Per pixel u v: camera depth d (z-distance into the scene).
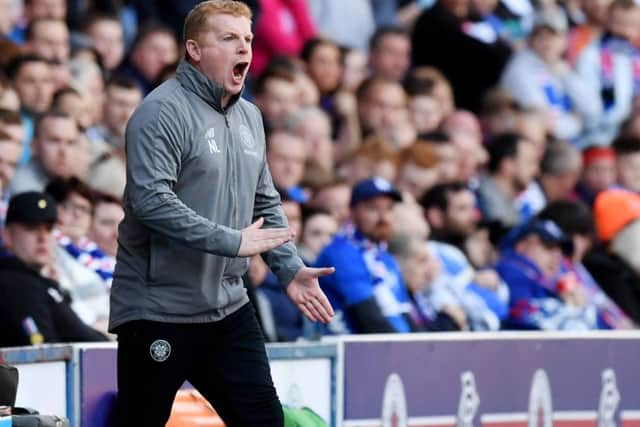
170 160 16.58
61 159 26.97
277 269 17.77
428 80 37.31
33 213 23.11
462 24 39.75
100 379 20.83
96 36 32.88
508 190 35.84
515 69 40.59
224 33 16.84
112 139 30.38
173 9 35.78
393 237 27.28
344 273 25.14
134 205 16.50
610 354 26.34
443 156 33.84
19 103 29.06
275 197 18.23
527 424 25.30
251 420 17.61
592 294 31.17
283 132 30.59
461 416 24.48
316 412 22.73
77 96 28.97
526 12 42.03
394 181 31.94
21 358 19.75
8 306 22.20
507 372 25.03
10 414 17.53
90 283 25.00
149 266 16.98
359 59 37.38
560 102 41.22
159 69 33.47
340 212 30.06
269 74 33.75
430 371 24.11
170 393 17.23
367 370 23.36
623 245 32.62
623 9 42.47
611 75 42.38
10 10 31.95
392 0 41.84
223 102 17.05
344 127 35.34
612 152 38.41
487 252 31.59
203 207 16.91
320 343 22.72
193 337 17.20
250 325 17.75
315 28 39.50
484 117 39.00
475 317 28.41
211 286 17.12
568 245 30.75
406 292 27.11
